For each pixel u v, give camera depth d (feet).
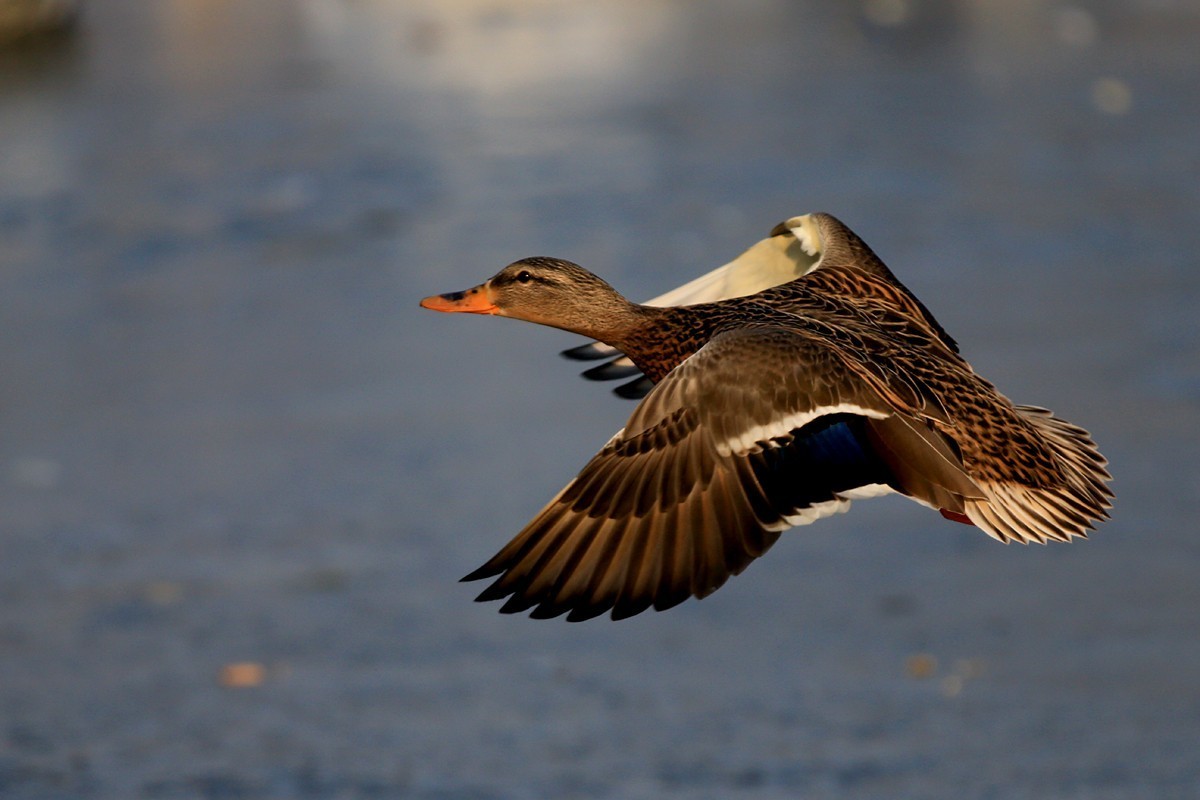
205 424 52.21
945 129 82.23
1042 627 39.83
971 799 33.14
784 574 43.52
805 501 15.44
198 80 92.89
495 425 51.24
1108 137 80.48
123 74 94.02
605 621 41.57
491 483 47.24
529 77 94.12
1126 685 37.24
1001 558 43.55
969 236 67.05
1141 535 43.70
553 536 15.76
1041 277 62.28
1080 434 18.33
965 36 103.60
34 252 68.28
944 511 16.63
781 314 18.30
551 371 55.52
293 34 104.47
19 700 37.96
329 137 81.10
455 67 95.45
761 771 34.47
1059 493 17.02
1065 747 35.14
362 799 33.83
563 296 20.53
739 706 37.14
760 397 15.51
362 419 51.96
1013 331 56.85
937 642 39.42
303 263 66.03
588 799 33.60
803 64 96.63
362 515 45.88
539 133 81.61
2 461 50.06
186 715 37.52
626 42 102.01
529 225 68.13
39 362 57.41
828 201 71.00
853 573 43.27
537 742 35.81
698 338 19.60
